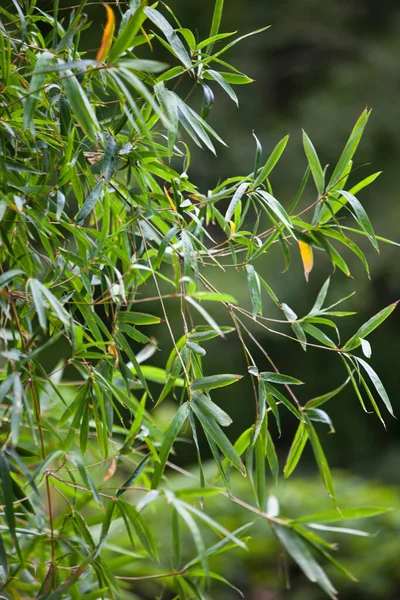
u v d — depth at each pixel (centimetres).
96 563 221
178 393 470
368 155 849
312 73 907
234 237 217
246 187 215
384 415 878
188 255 209
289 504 385
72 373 687
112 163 210
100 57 198
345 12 938
